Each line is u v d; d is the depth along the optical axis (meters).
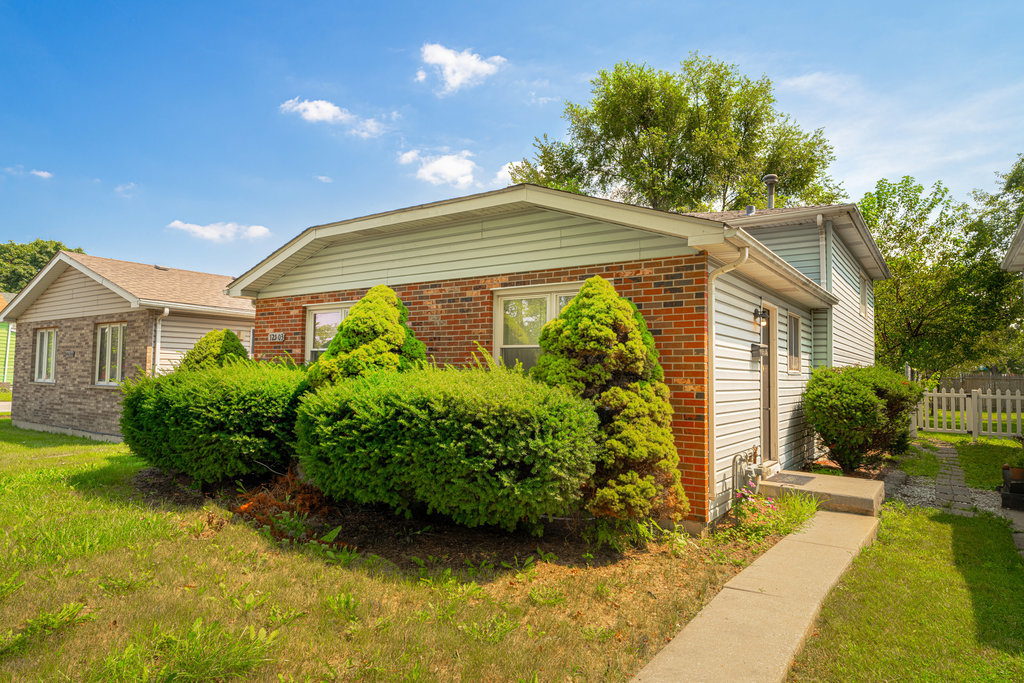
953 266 18.67
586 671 3.13
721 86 30.23
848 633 3.80
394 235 8.51
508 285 7.32
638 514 5.23
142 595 3.81
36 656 2.97
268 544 5.15
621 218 6.17
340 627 3.54
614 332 5.65
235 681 2.85
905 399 9.95
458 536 5.58
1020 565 5.15
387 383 5.55
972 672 3.25
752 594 4.30
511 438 4.78
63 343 15.44
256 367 7.92
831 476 8.09
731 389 6.76
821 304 10.35
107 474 7.94
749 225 11.18
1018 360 29.45
